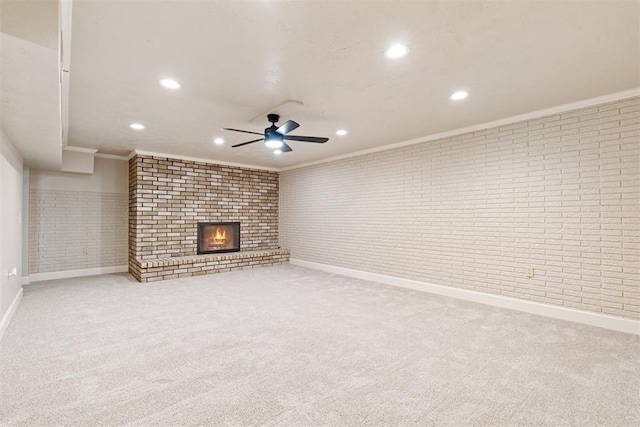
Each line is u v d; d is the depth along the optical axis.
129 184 5.93
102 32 1.94
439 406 1.83
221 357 2.43
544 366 2.30
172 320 3.26
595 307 3.16
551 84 2.79
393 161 5.05
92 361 2.36
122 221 6.01
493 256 3.90
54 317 3.34
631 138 2.96
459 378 2.14
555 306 3.40
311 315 3.45
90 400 1.87
